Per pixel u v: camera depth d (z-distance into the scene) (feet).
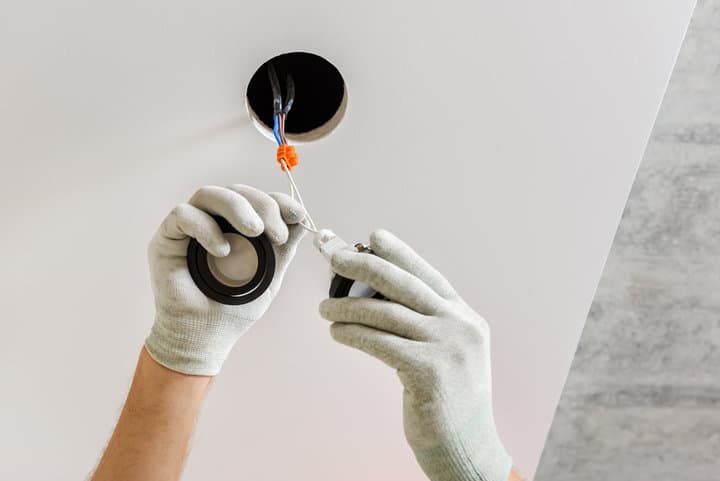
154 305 3.06
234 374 3.31
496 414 3.46
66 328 3.08
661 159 3.53
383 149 2.72
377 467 3.65
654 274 3.86
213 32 2.35
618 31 2.41
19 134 2.52
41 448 3.43
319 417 3.49
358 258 2.28
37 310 3.00
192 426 2.84
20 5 2.22
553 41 2.43
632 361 4.11
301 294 3.09
